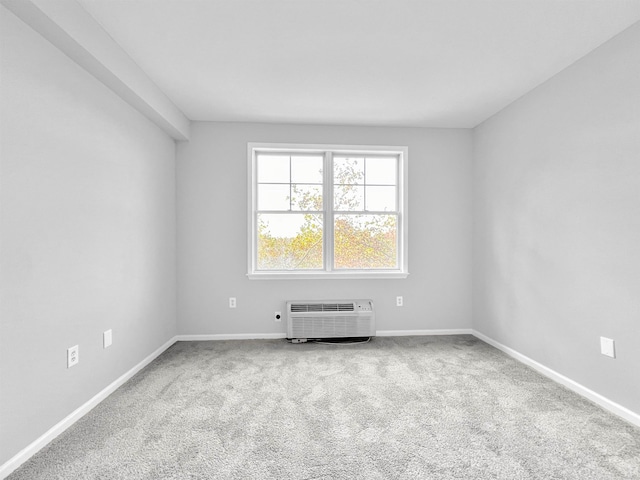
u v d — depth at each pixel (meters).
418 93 3.09
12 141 1.67
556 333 2.71
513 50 2.39
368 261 4.02
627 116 2.12
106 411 2.23
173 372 2.89
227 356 3.29
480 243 3.87
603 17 2.01
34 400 1.80
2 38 1.60
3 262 1.62
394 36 2.22
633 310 2.10
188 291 3.81
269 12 1.98
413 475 1.61
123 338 2.71
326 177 3.91
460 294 4.04
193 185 3.80
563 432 1.97
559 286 2.68
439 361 3.14
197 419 2.13
